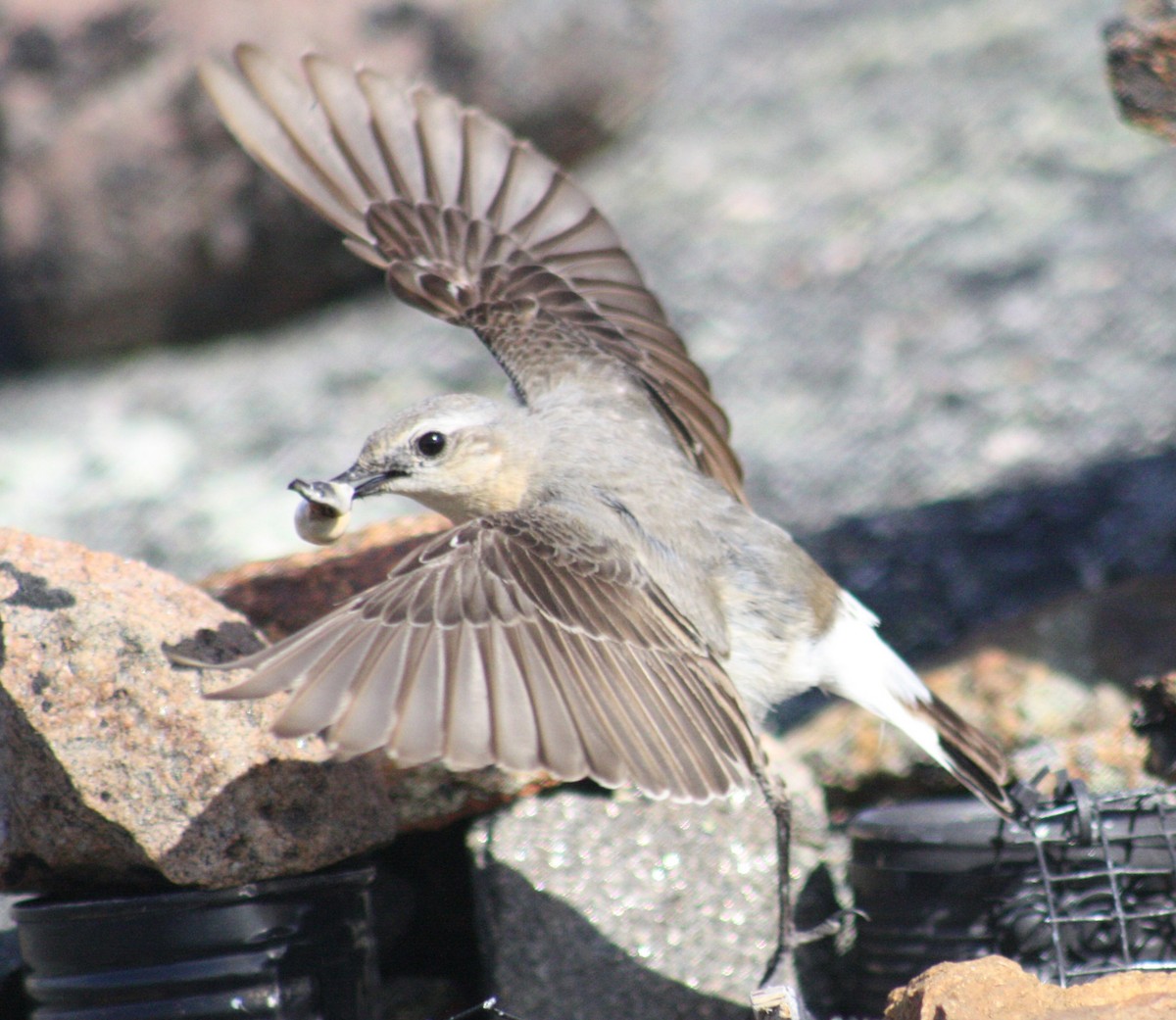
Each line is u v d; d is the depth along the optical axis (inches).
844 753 433.1
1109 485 653.9
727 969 384.5
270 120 410.0
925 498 679.1
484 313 407.2
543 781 391.2
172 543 725.9
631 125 1124.5
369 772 350.0
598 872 384.5
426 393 878.4
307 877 331.0
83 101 971.9
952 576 605.0
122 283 990.4
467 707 274.7
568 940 380.2
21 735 328.5
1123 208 952.3
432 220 417.4
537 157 420.2
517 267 413.7
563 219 418.0
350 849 339.3
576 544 313.9
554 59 1049.5
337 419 854.5
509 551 304.0
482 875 384.2
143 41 968.9
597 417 371.2
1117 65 444.8
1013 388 771.4
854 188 1042.1
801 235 992.2
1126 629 436.1
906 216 992.2
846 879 402.3
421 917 418.3
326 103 412.8
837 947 393.1
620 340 404.8
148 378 957.2
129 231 981.2
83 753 325.1
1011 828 353.7
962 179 1027.3
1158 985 279.3
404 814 390.6
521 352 397.7
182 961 323.3
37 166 973.8
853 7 1369.3
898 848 362.9
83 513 762.8
